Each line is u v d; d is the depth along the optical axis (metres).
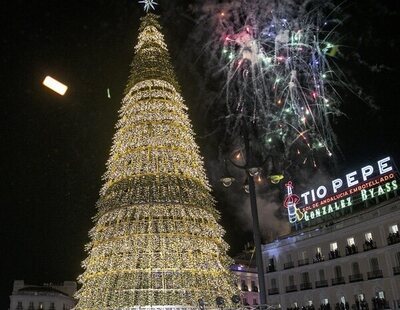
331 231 49.00
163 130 27.42
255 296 62.09
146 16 33.34
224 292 24.25
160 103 28.48
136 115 28.14
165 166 26.34
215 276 24.81
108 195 26.33
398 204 43.12
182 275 23.66
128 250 23.86
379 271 43.41
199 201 25.88
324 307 47.03
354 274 45.81
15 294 66.88
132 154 26.94
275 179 17.39
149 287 23.02
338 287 46.78
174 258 23.77
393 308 41.31
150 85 29.17
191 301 22.97
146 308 22.97
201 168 28.30
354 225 46.62
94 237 25.55
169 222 24.55
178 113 28.97
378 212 44.69
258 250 16.33
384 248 43.19
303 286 50.31
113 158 27.80
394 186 45.34
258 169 17.19
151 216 24.61
